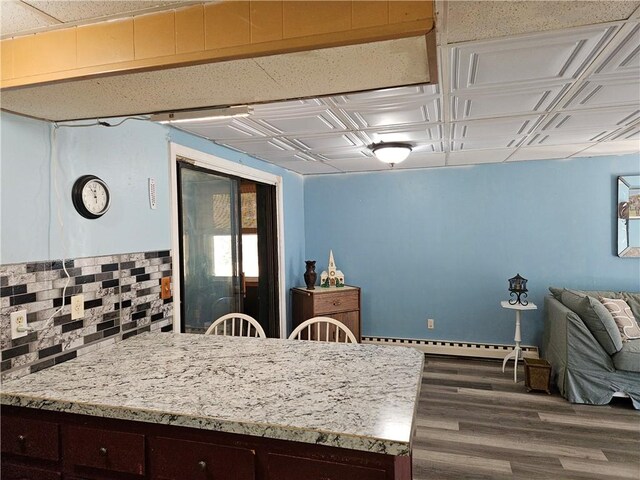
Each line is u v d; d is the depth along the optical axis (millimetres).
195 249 2873
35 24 1281
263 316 4199
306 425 1082
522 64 1713
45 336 1666
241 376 1482
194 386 1390
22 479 1393
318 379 1439
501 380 3721
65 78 1303
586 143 3355
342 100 2100
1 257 1512
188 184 2811
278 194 4230
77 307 1819
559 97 2148
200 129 2602
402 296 4660
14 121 1584
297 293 4395
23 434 1382
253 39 1137
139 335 2145
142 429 1261
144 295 2248
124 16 1243
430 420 2934
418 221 4586
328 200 4883
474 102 2209
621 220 3963
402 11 1026
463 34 1373
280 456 1122
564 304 3611
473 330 4438
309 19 1093
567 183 4125
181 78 1328
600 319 3092
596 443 2576
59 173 1762
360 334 4465
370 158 3830
